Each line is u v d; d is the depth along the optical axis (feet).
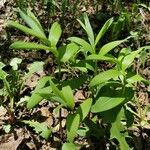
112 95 1.36
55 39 1.40
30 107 1.40
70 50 1.38
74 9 2.54
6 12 2.78
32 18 1.49
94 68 1.49
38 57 2.27
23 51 2.33
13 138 1.72
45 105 1.89
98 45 2.28
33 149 1.66
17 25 1.36
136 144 1.60
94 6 2.77
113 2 2.65
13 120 1.79
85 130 1.56
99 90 1.40
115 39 2.23
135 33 2.27
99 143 1.62
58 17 2.66
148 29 2.48
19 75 2.02
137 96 1.90
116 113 1.38
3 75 1.74
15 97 1.92
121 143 1.35
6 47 2.38
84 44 1.43
